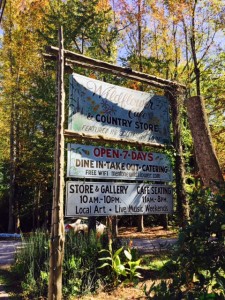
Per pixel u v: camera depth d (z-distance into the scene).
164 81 7.51
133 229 21.42
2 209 26.03
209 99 17.73
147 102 7.16
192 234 2.91
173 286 2.84
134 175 6.65
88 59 6.28
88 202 5.92
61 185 5.23
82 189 5.89
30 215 26.66
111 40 18.25
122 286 5.75
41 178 21.05
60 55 5.76
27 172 22.14
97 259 6.21
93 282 5.77
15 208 24.95
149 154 6.96
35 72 20.17
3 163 26.64
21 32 20.47
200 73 18.31
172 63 18.61
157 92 15.77
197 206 3.09
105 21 17.64
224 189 3.14
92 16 16.03
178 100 7.61
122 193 6.40
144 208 6.69
